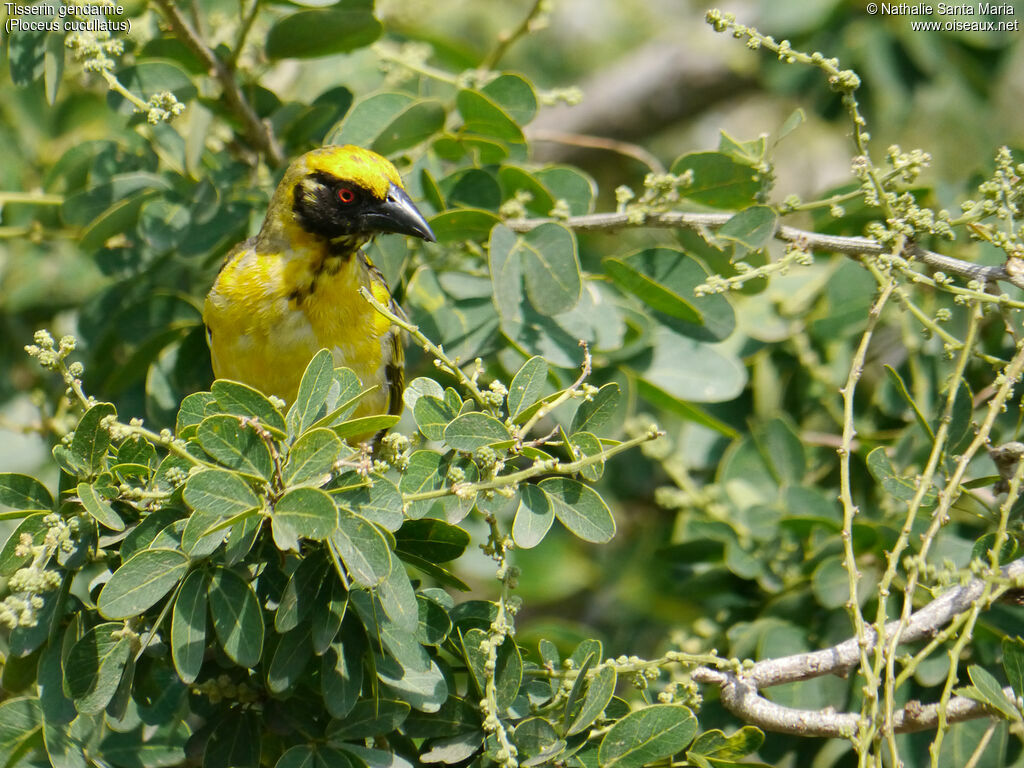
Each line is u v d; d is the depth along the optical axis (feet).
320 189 27.17
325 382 18.80
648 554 38.65
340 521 16.94
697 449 33.58
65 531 18.02
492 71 31.78
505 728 19.08
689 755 19.90
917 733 23.95
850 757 24.91
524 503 19.02
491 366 29.48
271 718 19.22
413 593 17.39
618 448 18.20
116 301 30.50
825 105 43.16
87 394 30.71
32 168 35.53
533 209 29.99
